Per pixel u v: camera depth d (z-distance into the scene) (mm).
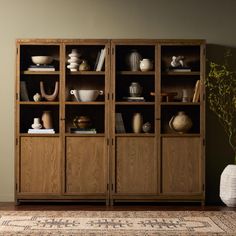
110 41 5992
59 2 6320
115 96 6008
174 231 4664
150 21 6344
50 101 6078
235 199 5887
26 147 5988
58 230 4680
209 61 6359
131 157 6004
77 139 6004
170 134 6004
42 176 5988
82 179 5992
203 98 6000
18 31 6285
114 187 5988
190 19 6355
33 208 5785
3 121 6289
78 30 6320
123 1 6332
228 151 6352
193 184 6004
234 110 6348
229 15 6367
